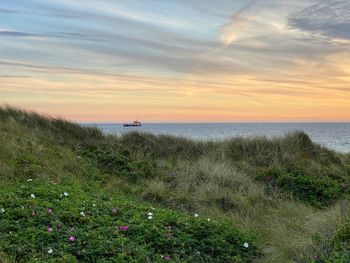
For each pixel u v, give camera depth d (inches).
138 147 530.6
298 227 318.3
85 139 532.1
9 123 496.4
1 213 255.9
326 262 209.5
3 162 383.9
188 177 438.9
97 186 390.0
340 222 281.9
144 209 314.2
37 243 225.9
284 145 544.1
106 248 226.4
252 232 302.4
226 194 386.3
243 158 525.0
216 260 245.9
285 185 434.6
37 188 323.3
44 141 476.7
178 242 253.6
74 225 257.6
